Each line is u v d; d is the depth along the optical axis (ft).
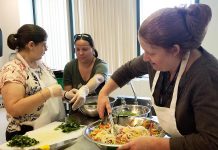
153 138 2.53
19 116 4.92
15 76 4.79
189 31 2.47
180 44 2.50
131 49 11.91
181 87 2.74
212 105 2.28
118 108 5.16
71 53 13.97
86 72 6.93
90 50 6.82
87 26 12.80
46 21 14.44
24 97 4.87
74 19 13.20
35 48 5.10
